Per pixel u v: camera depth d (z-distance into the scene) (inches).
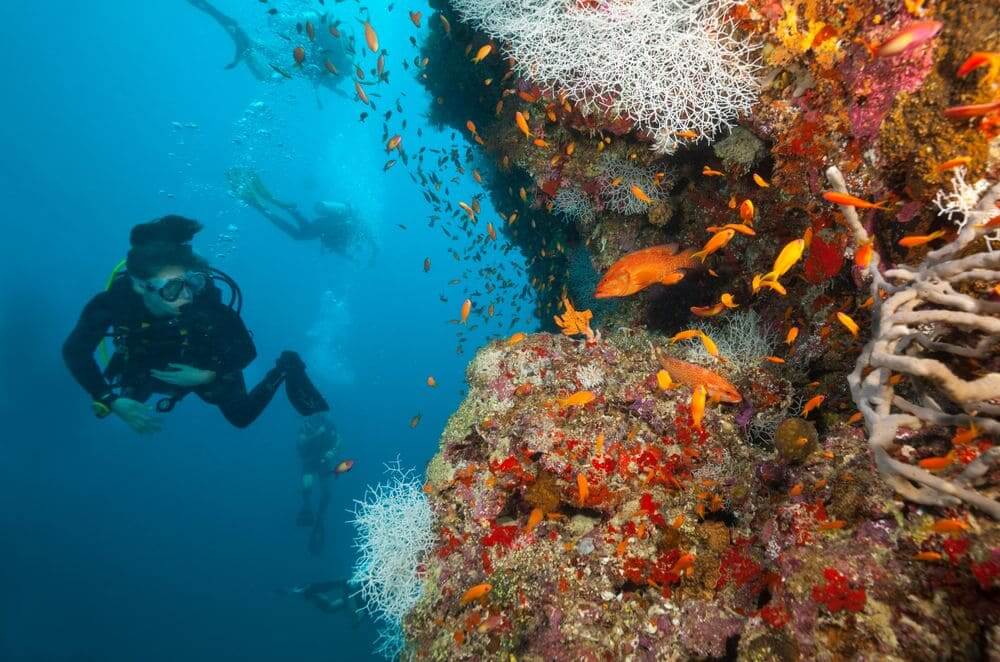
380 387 2153.1
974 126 78.2
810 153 98.8
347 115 1768.0
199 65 2161.7
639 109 118.9
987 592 58.9
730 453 106.1
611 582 98.5
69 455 1235.9
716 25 104.5
